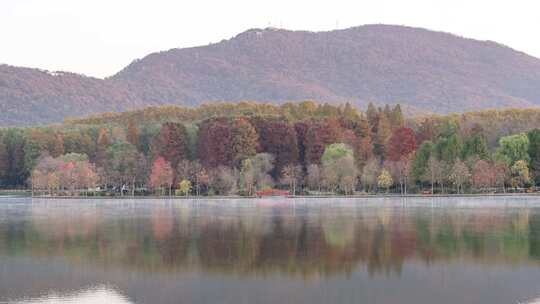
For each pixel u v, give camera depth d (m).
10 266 80.69
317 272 76.31
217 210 157.00
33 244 97.38
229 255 86.81
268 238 101.62
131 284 71.31
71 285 70.94
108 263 82.25
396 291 68.00
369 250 89.81
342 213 143.75
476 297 65.88
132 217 138.50
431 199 197.88
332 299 65.38
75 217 140.00
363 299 65.25
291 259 83.69
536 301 64.56
